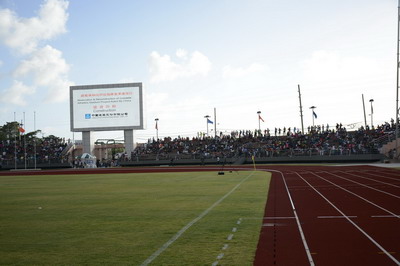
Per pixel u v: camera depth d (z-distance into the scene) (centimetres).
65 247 917
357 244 872
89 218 1353
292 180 2852
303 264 737
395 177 2780
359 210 1338
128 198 1988
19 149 8581
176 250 854
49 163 7719
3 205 1822
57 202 1908
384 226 1056
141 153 7788
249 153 6631
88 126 7525
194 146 7819
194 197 1920
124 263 766
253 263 748
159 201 1800
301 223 1137
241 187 2420
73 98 7556
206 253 821
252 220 1205
